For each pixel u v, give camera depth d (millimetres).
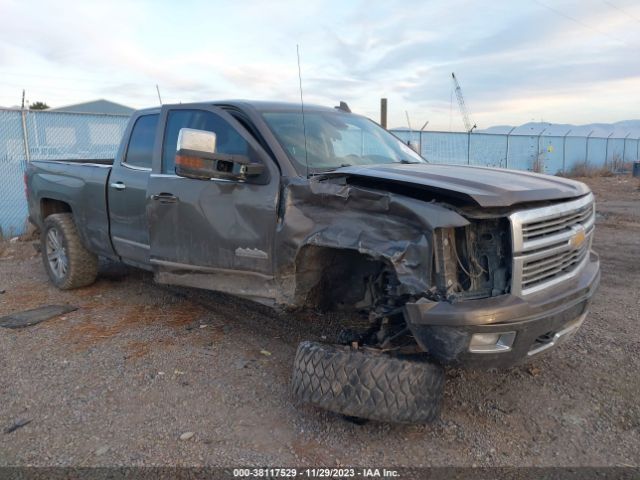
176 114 4707
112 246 5418
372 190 3236
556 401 3654
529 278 3021
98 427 3344
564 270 3307
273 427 3336
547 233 3143
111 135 12438
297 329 4918
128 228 5098
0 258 8234
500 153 25500
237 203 3896
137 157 5094
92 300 5910
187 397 3709
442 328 2848
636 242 8961
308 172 3770
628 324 5016
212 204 4059
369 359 3025
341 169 3684
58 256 6293
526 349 3010
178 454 3057
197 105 4547
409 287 2930
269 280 3824
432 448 3125
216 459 3008
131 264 5309
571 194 3344
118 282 6613
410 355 3131
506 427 3350
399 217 3061
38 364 4250
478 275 2961
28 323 5098
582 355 4348
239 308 5520
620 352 4402
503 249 2957
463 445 3158
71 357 4379
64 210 6688
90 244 5789
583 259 3584
